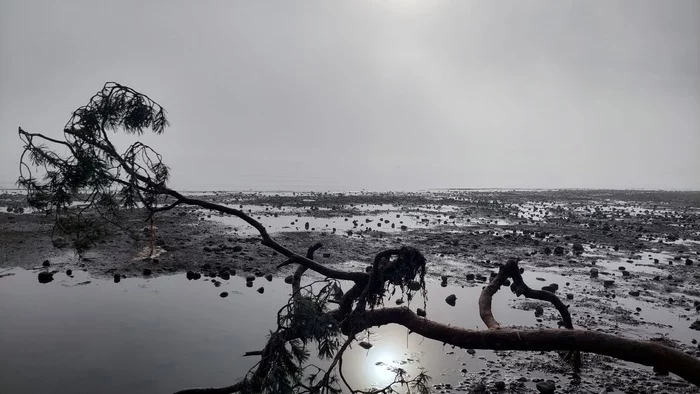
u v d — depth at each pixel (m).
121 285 10.45
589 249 17.16
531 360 7.23
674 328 8.84
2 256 12.69
